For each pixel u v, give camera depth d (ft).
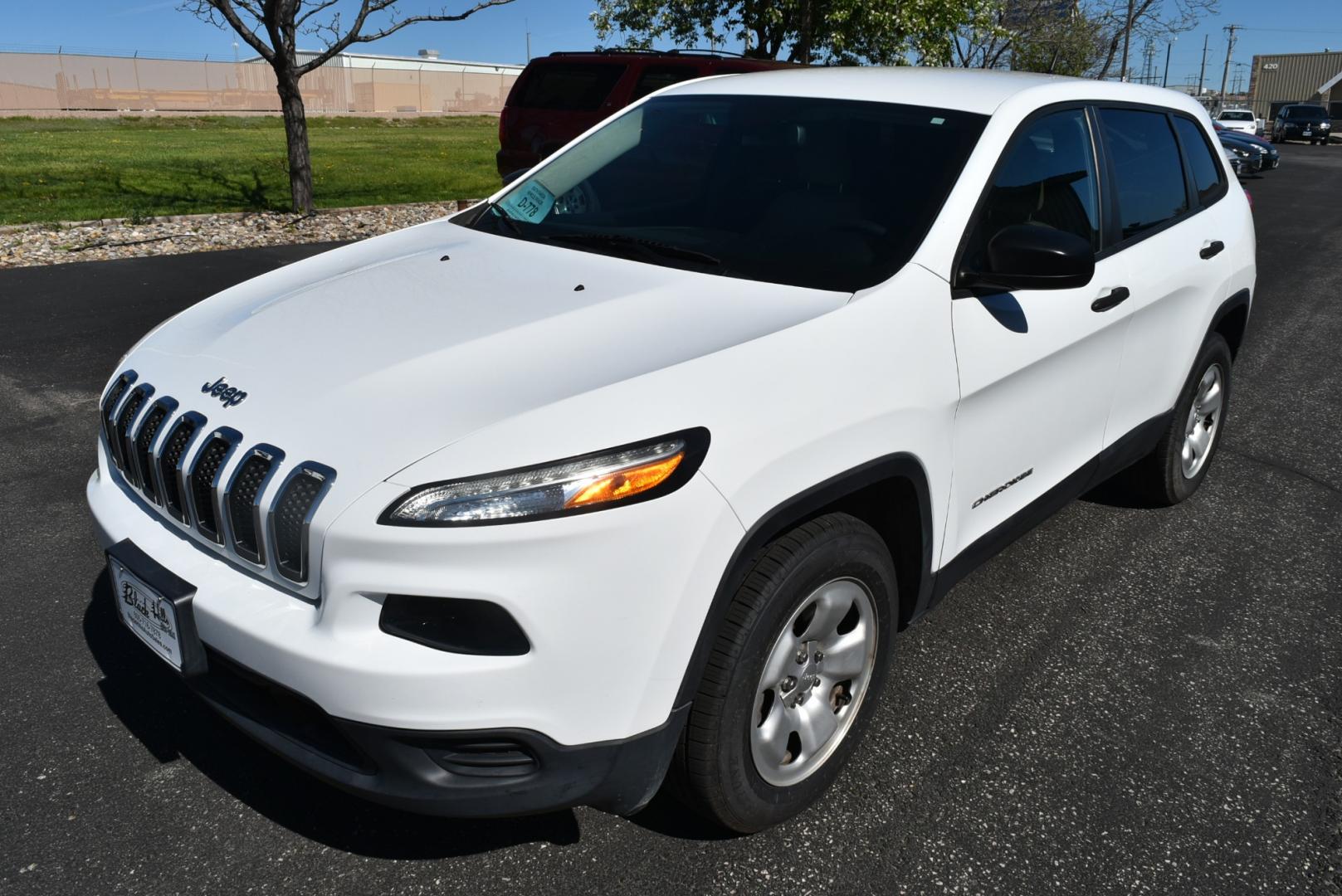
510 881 7.67
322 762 6.94
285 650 6.59
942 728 9.68
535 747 6.61
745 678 7.27
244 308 9.12
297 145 38.58
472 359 7.46
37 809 8.21
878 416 7.88
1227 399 15.30
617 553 6.47
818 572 7.58
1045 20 70.90
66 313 23.47
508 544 6.28
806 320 7.85
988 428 9.37
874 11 50.52
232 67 151.74
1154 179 12.68
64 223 34.99
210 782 8.61
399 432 6.72
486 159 66.03
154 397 7.98
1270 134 150.20
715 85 12.25
